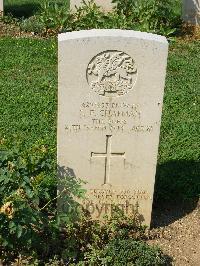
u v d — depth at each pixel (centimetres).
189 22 497
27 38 450
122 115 222
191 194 261
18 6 568
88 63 212
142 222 245
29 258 217
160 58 212
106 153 229
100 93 217
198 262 230
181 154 288
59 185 230
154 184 248
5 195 208
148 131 226
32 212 207
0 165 214
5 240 209
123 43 210
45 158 232
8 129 307
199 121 325
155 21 464
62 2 588
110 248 220
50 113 328
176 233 244
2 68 388
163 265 224
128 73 215
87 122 222
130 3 477
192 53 436
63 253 220
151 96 219
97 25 457
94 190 237
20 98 341
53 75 381
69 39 207
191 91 362
